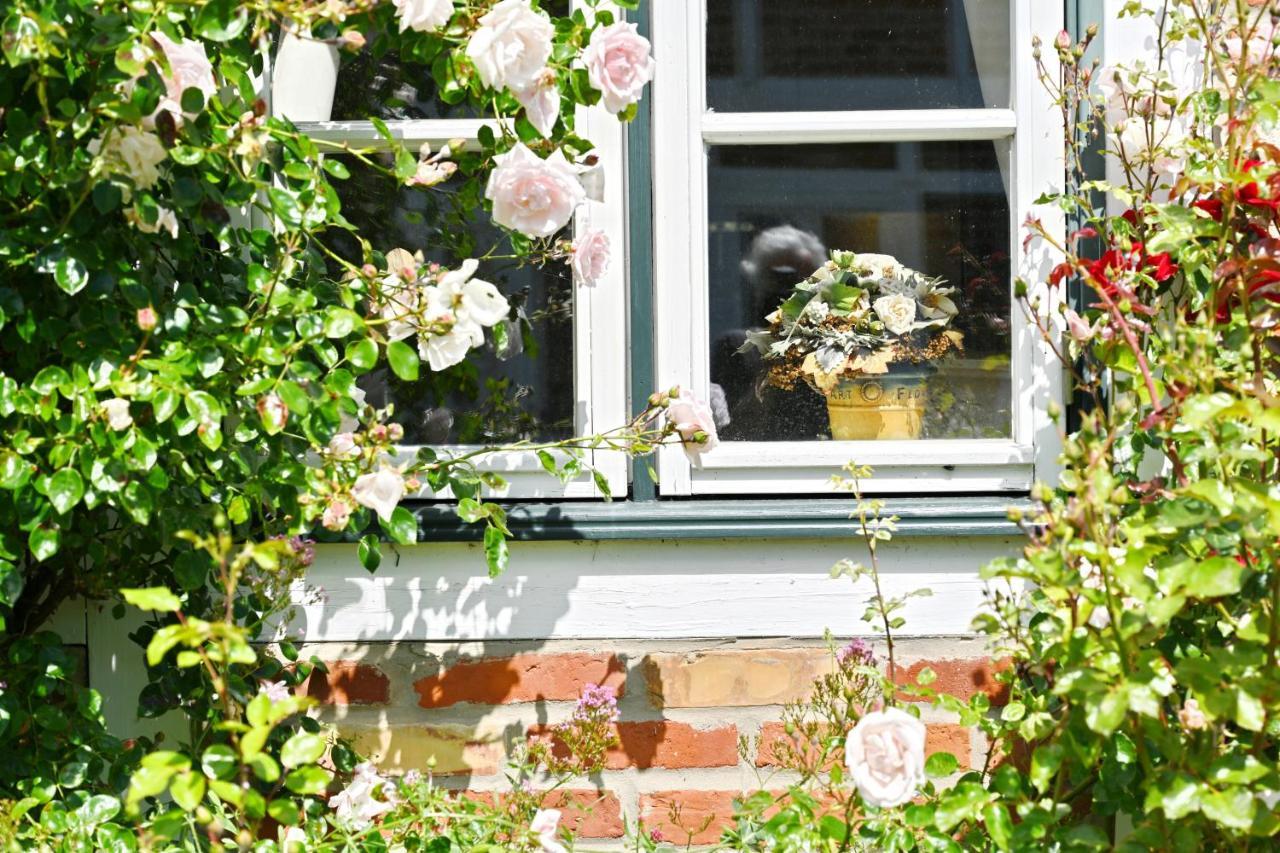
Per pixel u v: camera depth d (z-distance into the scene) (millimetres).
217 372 1650
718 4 2094
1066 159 2051
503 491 1955
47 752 1812
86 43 1491
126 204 1591
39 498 1575
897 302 2090
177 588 1924
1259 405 1343
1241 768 1394
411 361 1695
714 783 2084
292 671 2012
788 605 2074
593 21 2041
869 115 2086
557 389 2098
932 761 1646
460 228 2076
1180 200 1872
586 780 2088
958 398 2100
